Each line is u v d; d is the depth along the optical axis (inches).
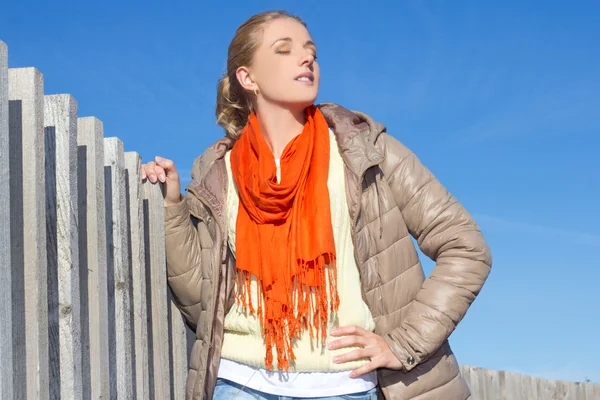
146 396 121.9
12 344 83.7
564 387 345.1
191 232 128.3
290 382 99.7
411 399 108.5
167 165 130.6
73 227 98.2
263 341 103.4
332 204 105.7
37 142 89.6
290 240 102.3
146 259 130.8
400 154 110.8
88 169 108.9
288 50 109.5
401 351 103.1
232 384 105.4
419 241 112.3
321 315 99.7
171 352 141.8
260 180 105.2
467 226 108.9
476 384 381.1
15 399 84.5
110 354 112.7
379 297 108.2
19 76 89.9
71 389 94.6
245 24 114.0
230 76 118.6
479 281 107.2
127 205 125.3
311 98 109.1
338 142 108.1
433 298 105.3
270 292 101.3
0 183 76.8
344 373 100.3
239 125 123.6
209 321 109.1
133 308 122.0
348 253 105.9
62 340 95.3
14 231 87.9
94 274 106.7
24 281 87.7
